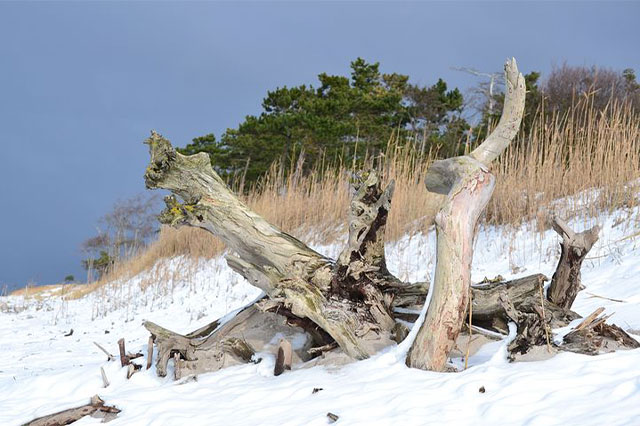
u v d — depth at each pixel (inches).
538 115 725.3
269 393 233.6
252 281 273.3
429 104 1122.7
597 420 165.2
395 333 262.2
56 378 299.4
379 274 281.1
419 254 494.0
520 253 443.8
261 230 288.8
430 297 233.8
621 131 505.0
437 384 208.7
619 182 462.0
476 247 479.2
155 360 295.0
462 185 237.0
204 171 294.0
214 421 213.0
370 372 235.0
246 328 297.6
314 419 197.3
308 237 600.7
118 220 951.6
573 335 232.2
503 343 233.6
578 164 500.7
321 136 1048.2
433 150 840.9
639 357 207.3
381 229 276.8
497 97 979.9
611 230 426.3
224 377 267.1
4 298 770.8
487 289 275.4
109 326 546.9
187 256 692.1
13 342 510.0
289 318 267.9
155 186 297.9
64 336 523.2
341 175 642.2
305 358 276.4
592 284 356.2
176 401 241.1
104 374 286.8
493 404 183.5
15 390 302.8
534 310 235.6
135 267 756.6
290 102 1189.7
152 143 293.7
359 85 1355.8
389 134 1076.5
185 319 526.3
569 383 192.4
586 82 803.4
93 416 244.1
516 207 494.9
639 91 774.5
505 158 550.9
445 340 227.1
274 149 1082.7
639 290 327.6
